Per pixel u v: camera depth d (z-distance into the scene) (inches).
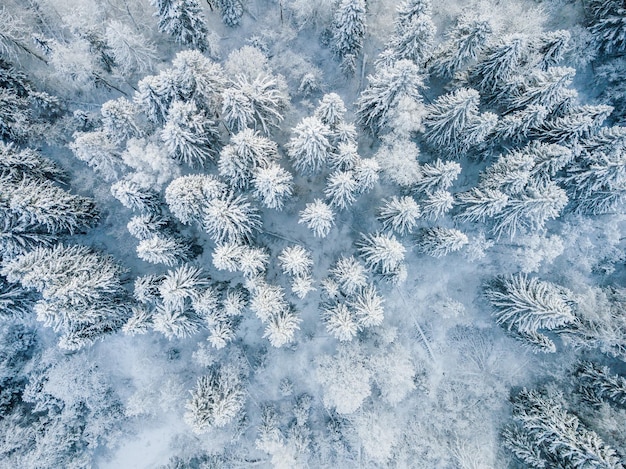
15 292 956.6
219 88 943.0
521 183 923.4
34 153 983.0
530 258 1048.2
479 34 866.8
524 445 1115.3
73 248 981.2
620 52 1099.3
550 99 936.9
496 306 1161.4
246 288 1074.7
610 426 1019.3
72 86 1079.0
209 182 893.8
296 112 1142.3
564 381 1178.0
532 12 1062.4
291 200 1132.5
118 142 928.9
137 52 997.2
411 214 935.7
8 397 1112.8
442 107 946.7
